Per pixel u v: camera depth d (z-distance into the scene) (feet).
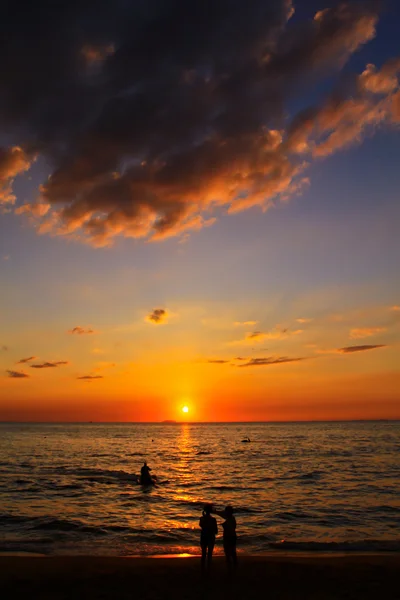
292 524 72.33
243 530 68.49
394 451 245.65
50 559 51.37
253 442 358.23
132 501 94.07
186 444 334.44
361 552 55.67
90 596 39.75
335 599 39.19
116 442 360.28
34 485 114.32
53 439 406.00
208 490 110.11
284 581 43.60
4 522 72.13
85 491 106.42
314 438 419.95
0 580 43.93
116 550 56.85
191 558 52.16
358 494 102.42
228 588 41.78
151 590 41.24
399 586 42.19
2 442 346.95
